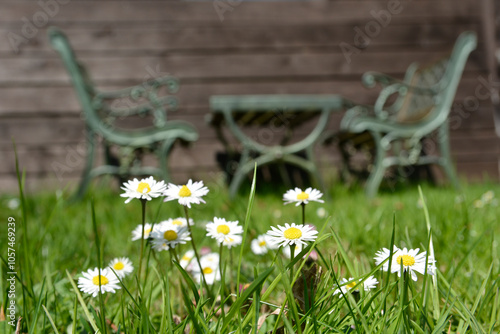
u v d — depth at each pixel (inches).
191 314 25.9
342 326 30.1
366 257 55.6
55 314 36.5
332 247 56.2
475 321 29.8
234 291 38.8
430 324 33.0
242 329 27.3
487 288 39.0
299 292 31.1
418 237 61.4
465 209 75.4
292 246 30.0
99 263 29.5
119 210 106.7
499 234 69.5
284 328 29.9
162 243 32.2
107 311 38.2
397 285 34.3
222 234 32.9
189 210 88.3
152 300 40.5
